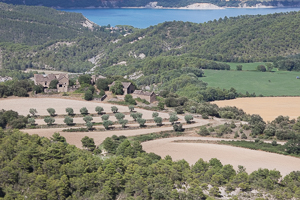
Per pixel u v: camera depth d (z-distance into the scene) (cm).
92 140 14988
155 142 16450
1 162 11206
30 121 17212
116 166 12188
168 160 13100
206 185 11538
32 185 10581
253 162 14288
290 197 10962
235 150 15650
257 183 11794
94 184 11275
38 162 11706
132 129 17825
